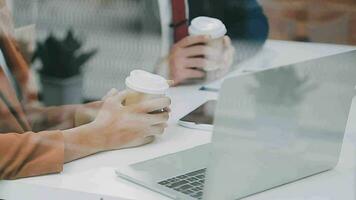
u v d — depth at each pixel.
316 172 1.25
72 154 1.28
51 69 1.23
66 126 1.31
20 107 1.26
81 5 1.20
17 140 1.23
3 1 1.21
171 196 1.14
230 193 1.13
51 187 1.20
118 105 1.33
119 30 1.21
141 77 1.31
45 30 1.21
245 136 1.09
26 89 1.25
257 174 1.15
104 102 1.30
